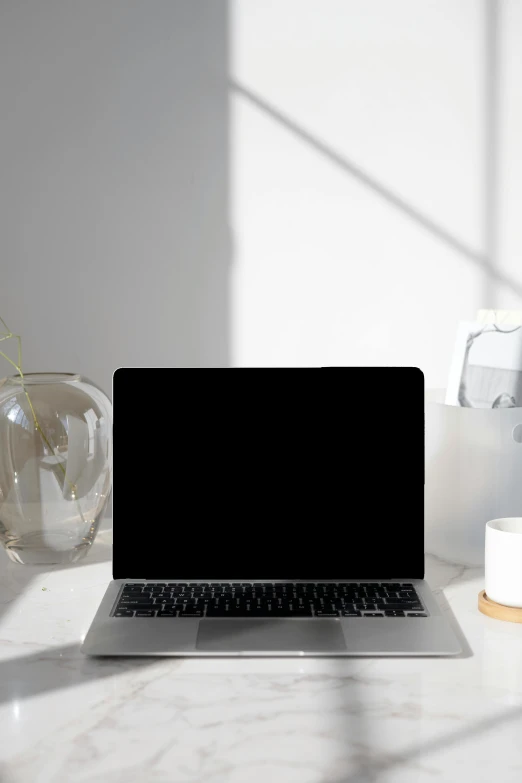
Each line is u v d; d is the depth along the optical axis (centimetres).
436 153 188
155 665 81
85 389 112
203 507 104
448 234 190
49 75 184
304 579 102
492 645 86
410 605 94
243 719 70
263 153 188
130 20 184
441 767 63
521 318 118
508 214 190
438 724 70
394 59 186
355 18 186
